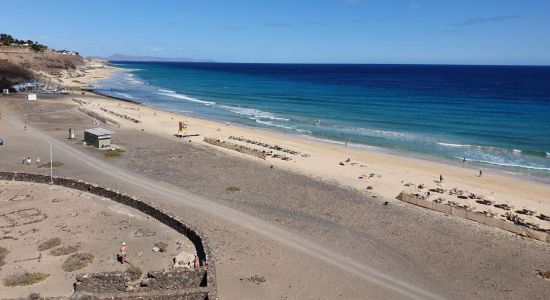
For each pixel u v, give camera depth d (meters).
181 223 37.75
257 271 32.22
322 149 73.69
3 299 26.28
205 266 29.67
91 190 46.34
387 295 29.80
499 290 30.95
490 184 55.72
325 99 148.00
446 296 29.95
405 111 118.25
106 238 36.03
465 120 103.00
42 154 62.22
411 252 36.34
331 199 48.59
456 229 41.47
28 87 140.88
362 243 37.72
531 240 39.44
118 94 159.38
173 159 63.12
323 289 30.23
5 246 33.81
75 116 95.69
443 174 59.84
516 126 94.94
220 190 50.03
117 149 67.38
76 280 27.94
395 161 66.56
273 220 41.94
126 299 25.09
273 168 60.56
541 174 60.44
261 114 113.75
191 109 122.50
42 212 40.81
